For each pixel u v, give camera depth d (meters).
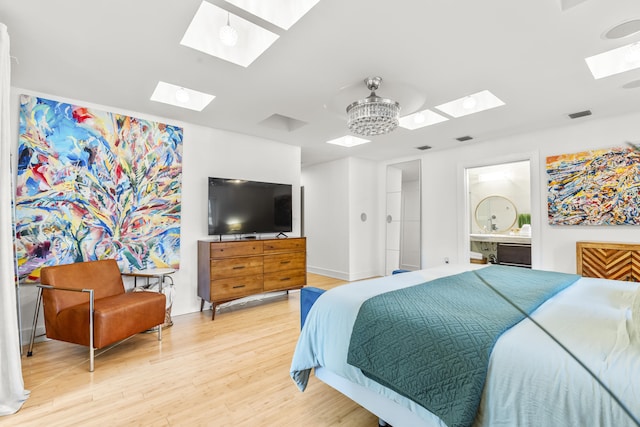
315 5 1.56
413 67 2.20
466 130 3.73
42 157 2.69
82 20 1.70
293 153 4.51
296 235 4.50
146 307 2.53
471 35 1.82
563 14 1.62
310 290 2.12
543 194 3.67
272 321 3.26
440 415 1.08
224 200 3.65
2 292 1.73
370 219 5.70
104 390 1.92
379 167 5.82
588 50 1.97
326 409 1.75
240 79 2.40
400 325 1.35
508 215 5.60
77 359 2.35
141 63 2.17
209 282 3.27
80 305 2.32
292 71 2.26
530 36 1.82
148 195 3.23
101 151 2.96
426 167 5.01
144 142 3.21
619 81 2.40
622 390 0.83
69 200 2.80
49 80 2.45
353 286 1.96
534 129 3.68
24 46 1.96
